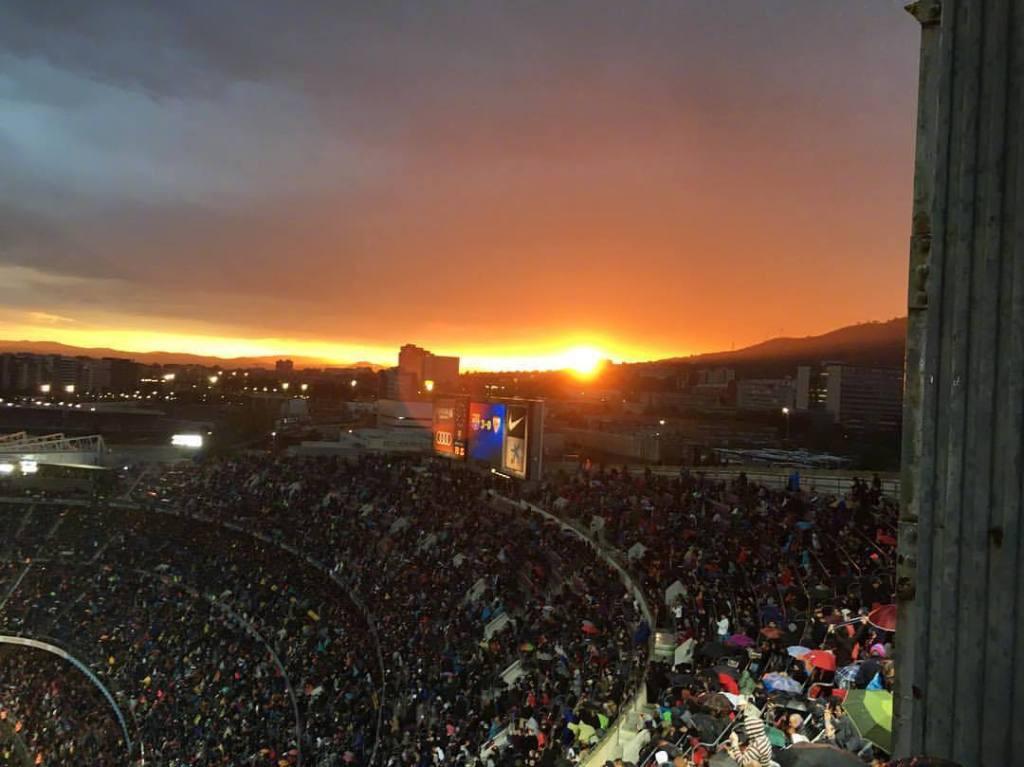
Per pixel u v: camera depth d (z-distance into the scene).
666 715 22.03
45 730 57.81
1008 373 4.14
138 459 97.12
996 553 4.13
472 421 66.88
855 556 32.69
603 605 37.44
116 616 68.00
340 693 44.75
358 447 99.31
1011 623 4.07
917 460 4.58
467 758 30.08
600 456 94.06
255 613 60.97
